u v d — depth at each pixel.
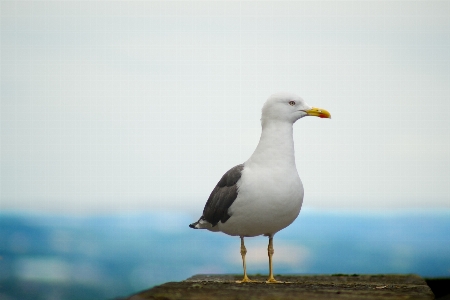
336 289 11.51
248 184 12.84
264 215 12.89
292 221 13.49
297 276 15.25
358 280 14.15
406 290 11.39
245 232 13.51
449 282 15.55
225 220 13.39
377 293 10.77
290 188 12.89
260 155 13.17
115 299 9.88
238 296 10.02
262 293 10.53
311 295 10.31
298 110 13.38
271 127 13.30
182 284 12.23
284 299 9.74
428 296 10.31
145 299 9.72
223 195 13.23
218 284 12.42
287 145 13.21
